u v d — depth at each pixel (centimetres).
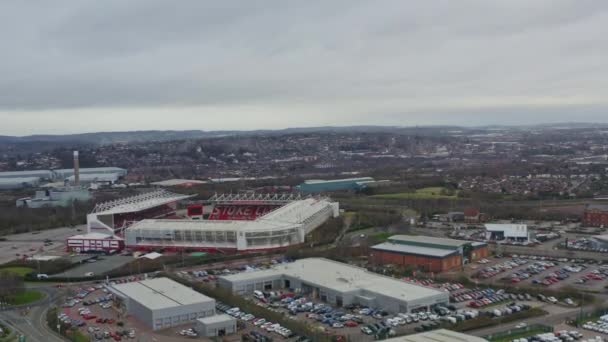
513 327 13125
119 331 13450
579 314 14000
